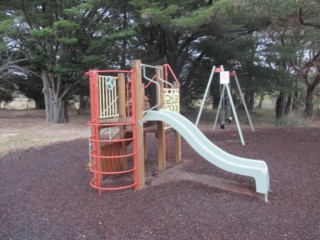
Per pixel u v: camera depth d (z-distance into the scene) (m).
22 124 15.68
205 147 4.91
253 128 12.58
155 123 6.14
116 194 4.70
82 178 5.62
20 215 4.05
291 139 9.62
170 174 5.58
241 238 3.32
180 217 3.81
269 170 5.88
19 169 6.36
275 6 9.10
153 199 4.40
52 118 16.77
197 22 11.15
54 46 15.07
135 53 16.34
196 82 18.03
